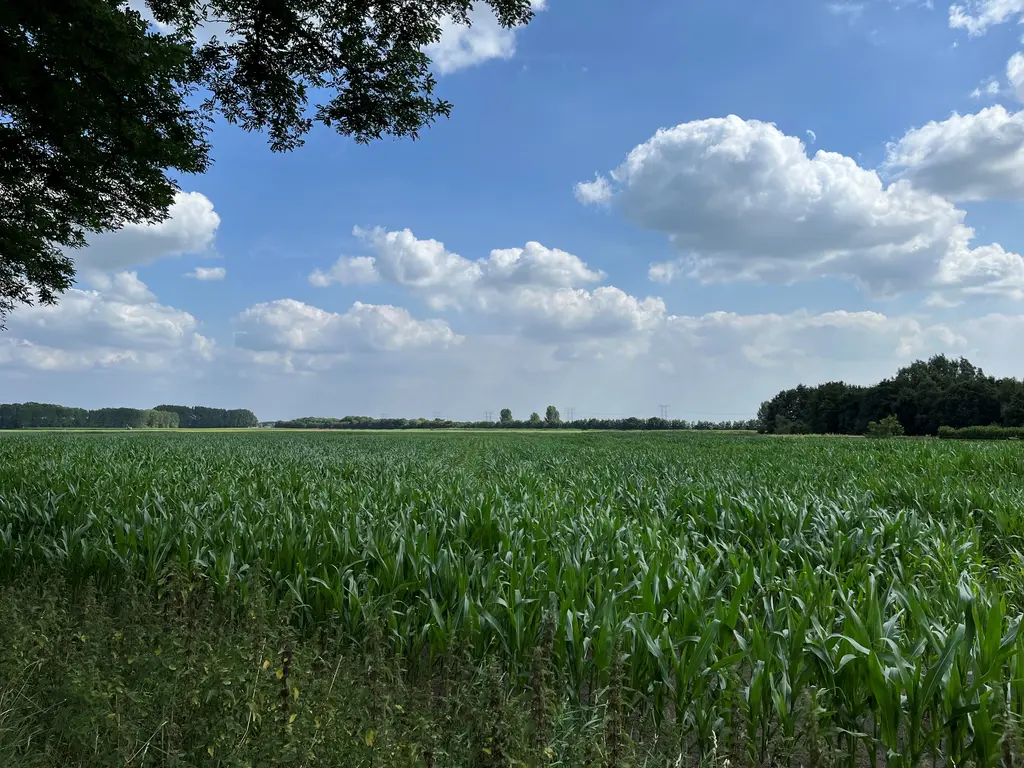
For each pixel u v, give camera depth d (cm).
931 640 405
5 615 434
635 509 998
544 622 475
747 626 454
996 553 873
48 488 1151
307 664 398
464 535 784
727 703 377
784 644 410
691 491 1095
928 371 11388
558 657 446
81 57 895
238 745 318
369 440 5219
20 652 386
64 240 1535
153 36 957
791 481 1440
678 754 348
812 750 321
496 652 477
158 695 348
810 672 397
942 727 350
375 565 658
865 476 1491
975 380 9531
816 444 3738
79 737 317
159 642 423
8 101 988
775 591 584
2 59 872
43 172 1204
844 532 837
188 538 709
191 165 1183
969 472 1680
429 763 316
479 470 2016
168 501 1003
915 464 1867
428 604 537
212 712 346
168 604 557
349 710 337
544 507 934
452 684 438
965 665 375
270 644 427
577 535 735
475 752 326
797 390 14425
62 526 813
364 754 305
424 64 1297
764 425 14862
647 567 563
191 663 366
